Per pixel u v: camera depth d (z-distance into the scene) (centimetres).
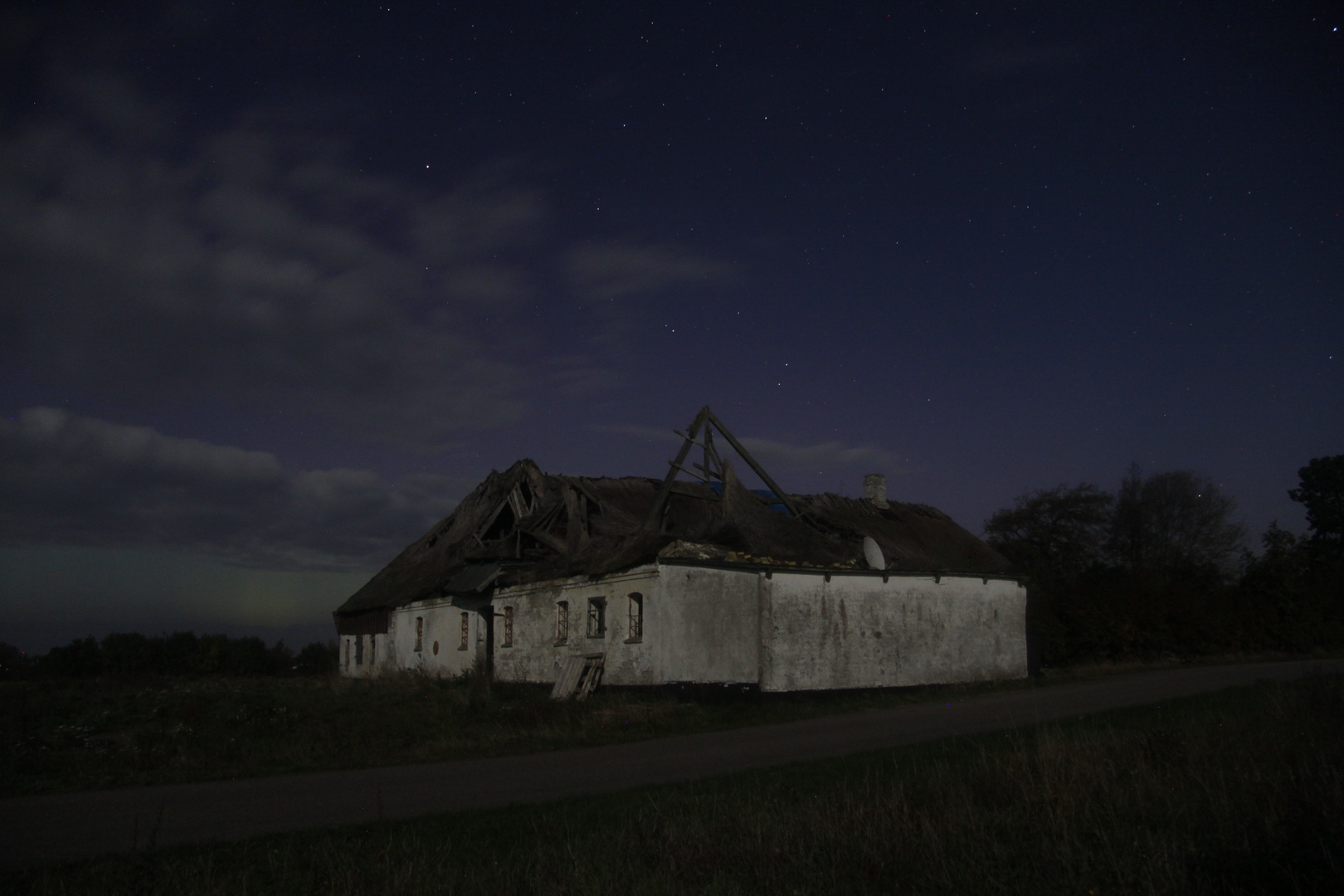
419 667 3139
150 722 2028
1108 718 1453
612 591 2091
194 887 629
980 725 1466
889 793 838
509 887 627
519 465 2966
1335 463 5906
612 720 1638
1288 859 602
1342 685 1498
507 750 1397
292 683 3494
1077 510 4616
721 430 2470
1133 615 3253
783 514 2530
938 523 3119
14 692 3095
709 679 1919
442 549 3431
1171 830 707
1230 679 2177
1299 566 3875
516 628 2514
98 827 879
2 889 659
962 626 2392
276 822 881
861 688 2122
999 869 643
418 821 852
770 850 686
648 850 700
